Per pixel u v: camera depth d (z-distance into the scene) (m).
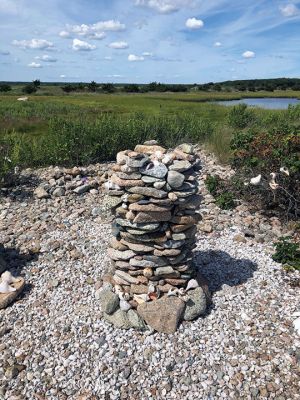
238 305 1.74
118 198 1.62
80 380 1.44
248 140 3.11
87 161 4.08
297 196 2.67
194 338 1.58
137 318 1.62
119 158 1.63
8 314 1.76
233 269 2.02
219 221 2.61
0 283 1.89
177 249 1.65
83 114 8.82
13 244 2.36
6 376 1.47
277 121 6.70
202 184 3.35
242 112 7.06
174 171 1.56
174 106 14.24
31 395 1.40
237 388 1.38
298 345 1.52
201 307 1.66
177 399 1.36
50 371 1.48
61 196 3.14
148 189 1.55
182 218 1.61
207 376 1.42
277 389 1.37
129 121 4.84
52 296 1.86
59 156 4.06
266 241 2.34
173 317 1.60
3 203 3.04
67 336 1.62
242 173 3.06
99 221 2.67
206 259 2.12
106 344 1.56
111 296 1.67
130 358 1.50
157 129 5.01
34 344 1.60
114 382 1.42
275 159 2.72
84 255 2.20
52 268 2.08
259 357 1.48
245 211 2.79
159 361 1.49
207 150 4.65
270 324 1.63
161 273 1.67
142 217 1.57
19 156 3.85
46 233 2.49
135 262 1.66
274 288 1.85
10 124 7.31
